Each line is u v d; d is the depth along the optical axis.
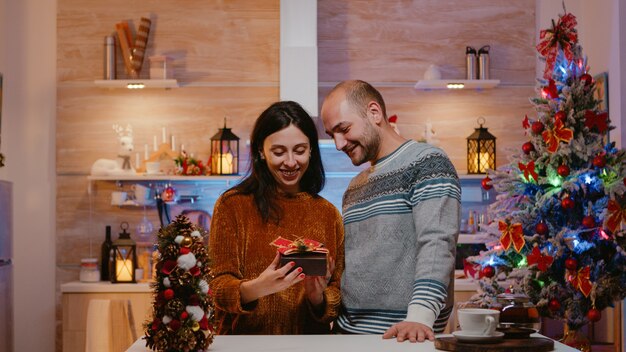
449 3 5.43
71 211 5.30
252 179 2.51
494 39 5.43
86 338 4.80
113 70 5.21
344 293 2.37
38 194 5.29
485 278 3.85
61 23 5.31
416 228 2.23
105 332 4.77
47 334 5.26
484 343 1.75
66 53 5.31
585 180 3.67
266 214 2.46
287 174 2.47
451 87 5.34
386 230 2.29
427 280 2.08
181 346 1.80
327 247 2.52
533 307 1.98
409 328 1.95
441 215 2.19
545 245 3.72
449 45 5.41
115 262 4.96
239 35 5.34
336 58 5.39
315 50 5.18
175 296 1.85
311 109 5.16
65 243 5.29
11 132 5.27
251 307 2.29
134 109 5.33
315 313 2.39
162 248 1.89
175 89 5.33
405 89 5.40
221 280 2.32
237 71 5.34
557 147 3.70
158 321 1.84
